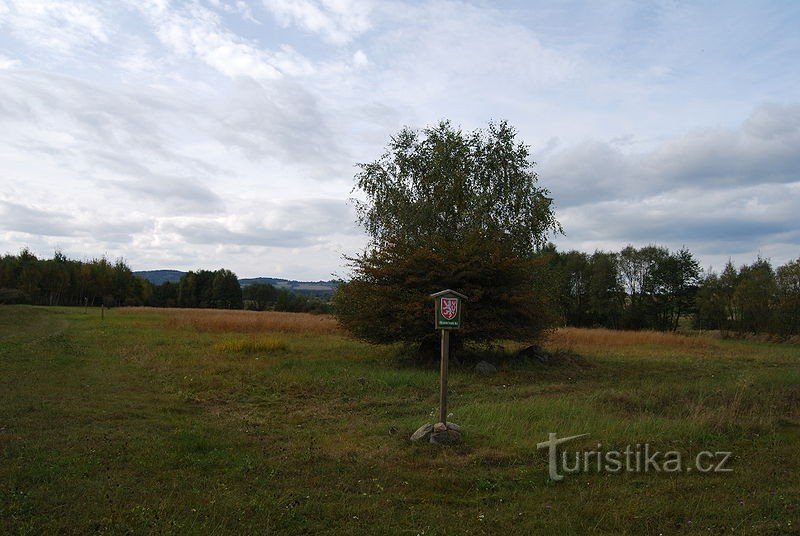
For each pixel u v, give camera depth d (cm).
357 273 2012
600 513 564
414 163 2300
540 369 1852
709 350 3073
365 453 770
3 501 557
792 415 1088
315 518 546
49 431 856
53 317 4516
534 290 2002
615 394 1206
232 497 593
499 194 2241
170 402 1141
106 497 580
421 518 550
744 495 621
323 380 1445
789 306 4447
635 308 6588
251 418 1023
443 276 1836
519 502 594
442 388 846
